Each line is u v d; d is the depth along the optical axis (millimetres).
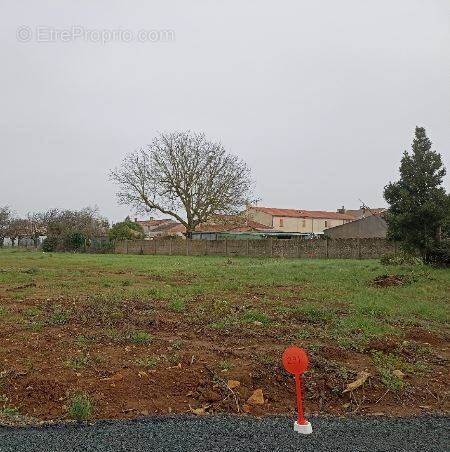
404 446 3988
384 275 15453
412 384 5625
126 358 6176
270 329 8000
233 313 9344
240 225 52406
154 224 96125
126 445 3924
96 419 4492
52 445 3914
